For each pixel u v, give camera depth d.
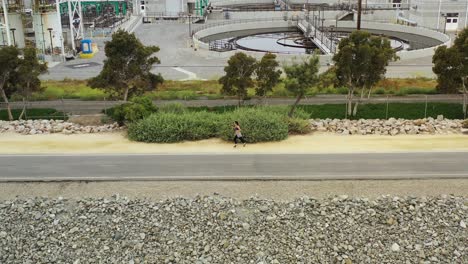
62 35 66.50
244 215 23.95
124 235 22.95
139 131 32.88
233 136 31.98
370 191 25.52
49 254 21.97
